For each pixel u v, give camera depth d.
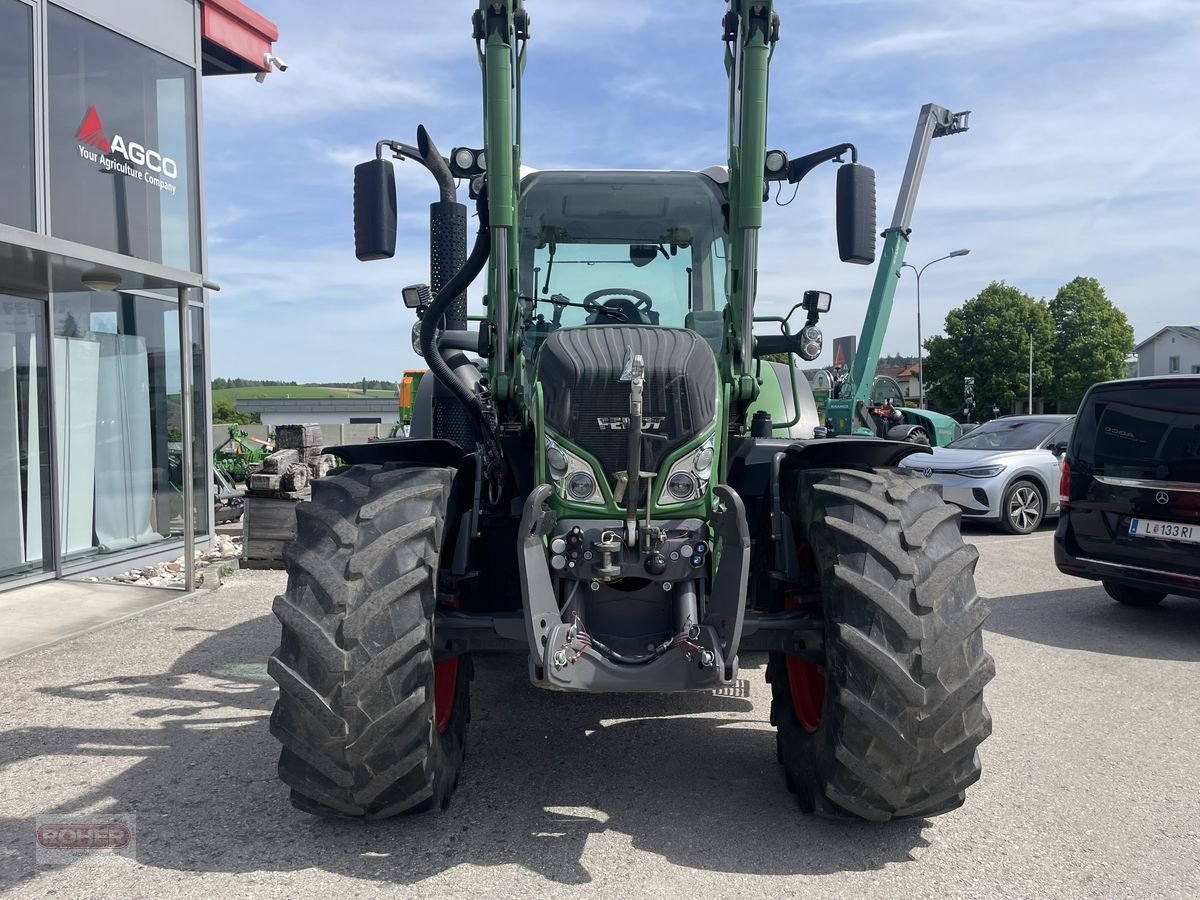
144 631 6.38
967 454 11.54
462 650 3.34
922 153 14.23
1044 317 61.47
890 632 2.98
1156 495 6.29
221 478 11.36
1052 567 8.95
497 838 3.29
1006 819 3.48
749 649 3.39
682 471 3.27
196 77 9.95
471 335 4.67
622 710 4.75
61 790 3.70
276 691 5.02
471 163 4.10
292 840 3.27
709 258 4.63
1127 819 3.49
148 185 9.30
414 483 3.27
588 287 4.63
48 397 8.19
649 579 3.24
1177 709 4.81
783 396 5.63
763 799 3.63
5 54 7.62
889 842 3.28
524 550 3.07
